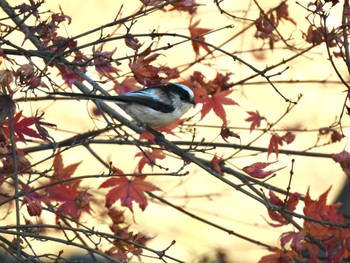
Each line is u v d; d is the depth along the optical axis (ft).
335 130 37.83
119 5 64.39
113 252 31.78
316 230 31.32
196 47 37.04
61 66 30.50
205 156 59.52
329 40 34.01
